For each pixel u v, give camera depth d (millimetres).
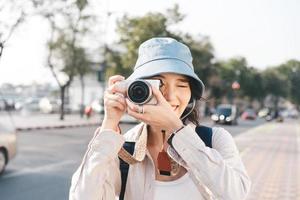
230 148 1563
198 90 1605
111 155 1462
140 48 1571
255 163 11234
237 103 81375
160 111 1377
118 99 1452
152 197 1543
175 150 1445
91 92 61406
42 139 16641
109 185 1536
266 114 53000
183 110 1574
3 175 8492
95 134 1515
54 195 6809
